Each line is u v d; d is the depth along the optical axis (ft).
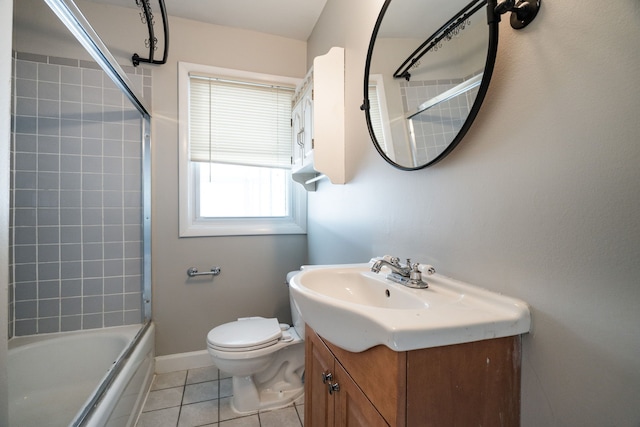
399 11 3.20
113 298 5.76
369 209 4.05
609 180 1.49
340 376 2.52
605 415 1.54
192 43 6.24
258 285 6.78
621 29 1.43
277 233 6.88
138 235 5.92
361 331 1.90
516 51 1.98
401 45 3.15
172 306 6.17
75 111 5.43
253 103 6.77
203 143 6.43
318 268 3.42
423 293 2.48
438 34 2.62
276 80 6.82
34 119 5.18
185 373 6.02
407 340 1.67
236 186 6.95
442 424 1.80
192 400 5.12
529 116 1.90
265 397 5.04
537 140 1.85
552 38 1.75
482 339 1.84
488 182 2.22
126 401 4.21
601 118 1.52
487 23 2.01
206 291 6.40
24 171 5.15
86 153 5.53
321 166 4.68
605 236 1.52
